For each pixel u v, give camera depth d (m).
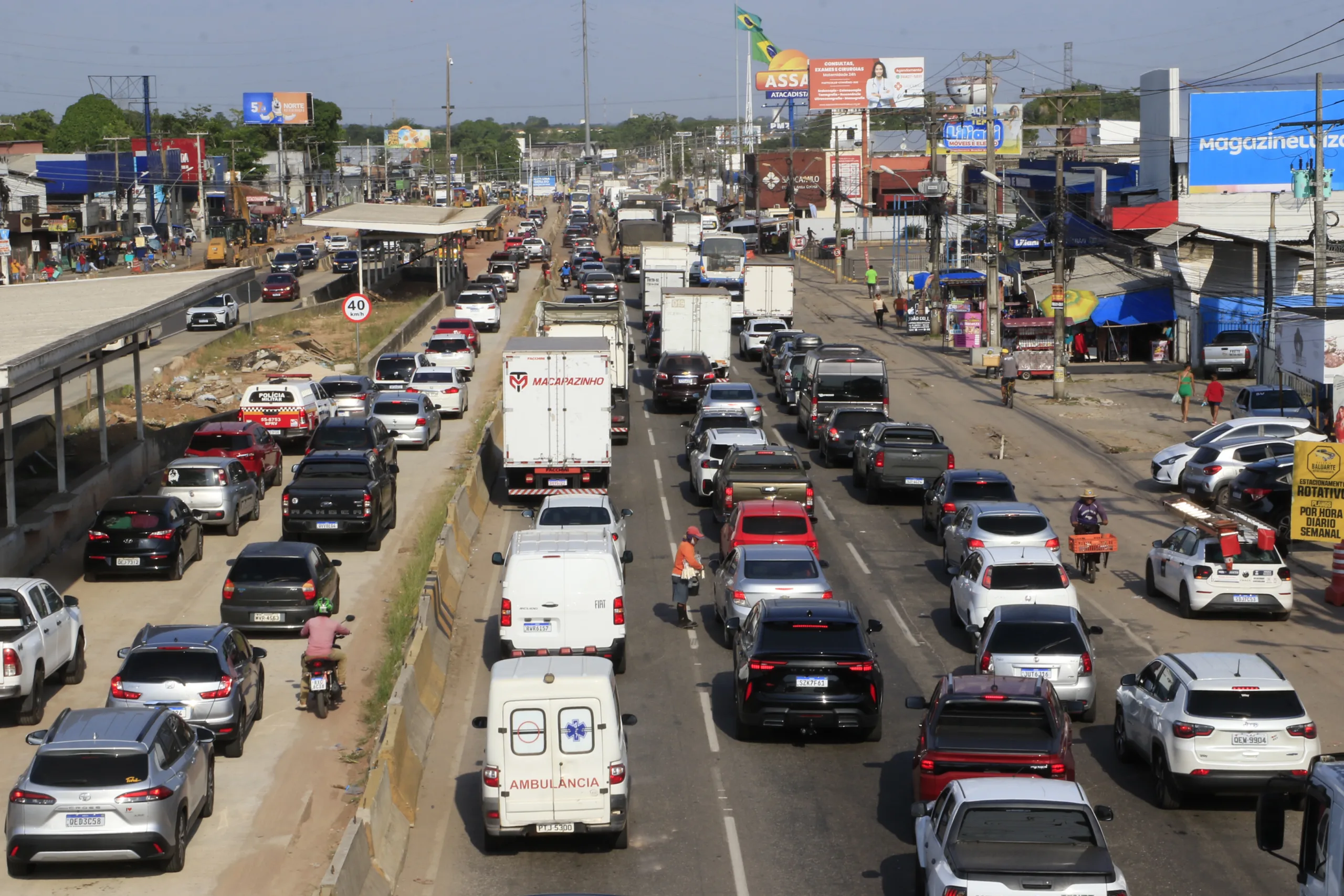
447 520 57.75
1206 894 27.91
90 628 47.31
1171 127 125.75
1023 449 82.44
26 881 28.48
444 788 34.75
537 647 41.56
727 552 53.25
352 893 25.50
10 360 43.03
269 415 78.31
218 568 55.34
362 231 145.88
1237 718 31.64
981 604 44.94
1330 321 79.19
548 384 66.38
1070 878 22.34
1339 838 19.77
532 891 28.38
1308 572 58.25
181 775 29.52
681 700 41.59
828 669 36.28
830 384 80.75
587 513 54.31
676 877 29.06
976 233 181.88
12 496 52.97
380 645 46.19
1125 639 47.88
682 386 94.88
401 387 92.25
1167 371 113.69
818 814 32.69
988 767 29.33
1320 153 87.56
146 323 58.16
